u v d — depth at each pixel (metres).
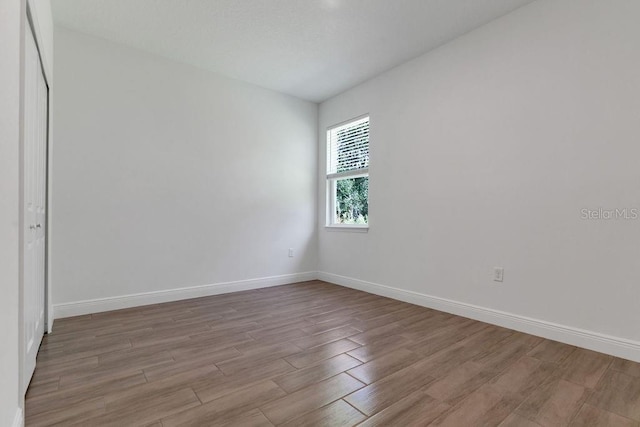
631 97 2.00
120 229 3.08
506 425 1.37
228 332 2.48
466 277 2.85
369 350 2.14
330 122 4.39
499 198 2.62
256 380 1.74
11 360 1.13
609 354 2.05
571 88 2.24
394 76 3.51
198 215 3.54
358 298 3.52
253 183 3.97
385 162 3.61
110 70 3.02
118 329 2.53
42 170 2.26
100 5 2.51
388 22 2.70
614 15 2.06
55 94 2.76
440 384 1.70
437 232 3.09
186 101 3.46
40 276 2.19
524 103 2.48
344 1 2.44
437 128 3.09
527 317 2.45
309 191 4.50
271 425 1.36
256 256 4.00
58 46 2.78
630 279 2.00
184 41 3.02
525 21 2.48
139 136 3.18
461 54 2.90
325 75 3.72
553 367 1.89
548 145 2.35
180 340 2.31
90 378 1.76
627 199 2.01
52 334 2.41
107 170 3.01
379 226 3.67
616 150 2.05
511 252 2.55
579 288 2.20
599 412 1.46
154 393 1.61
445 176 3.02
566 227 2.26
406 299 3.36
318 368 1.88
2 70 1.02
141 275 3.20
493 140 2.67
